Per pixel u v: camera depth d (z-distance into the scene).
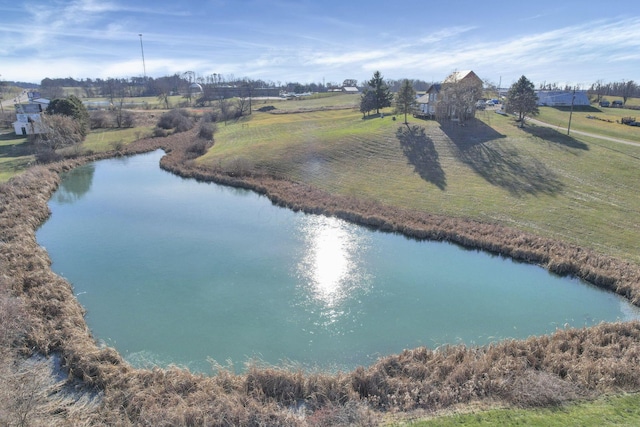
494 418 11.04
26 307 17.12
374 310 19.27
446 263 23.97
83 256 24.98
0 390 12.28
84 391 13.14
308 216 32.03
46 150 50.25
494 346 15.19
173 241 27.38
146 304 19.70
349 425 11.17
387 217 29.84
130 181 43.38
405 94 57.09
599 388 12.27
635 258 22.03
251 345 16.77
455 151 44.28
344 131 56.62
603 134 50.50
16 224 27.56
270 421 11.44
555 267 22.33
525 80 55.34
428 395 12.36
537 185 34.16
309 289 21.12
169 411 11.72
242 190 39.75
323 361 15.84
